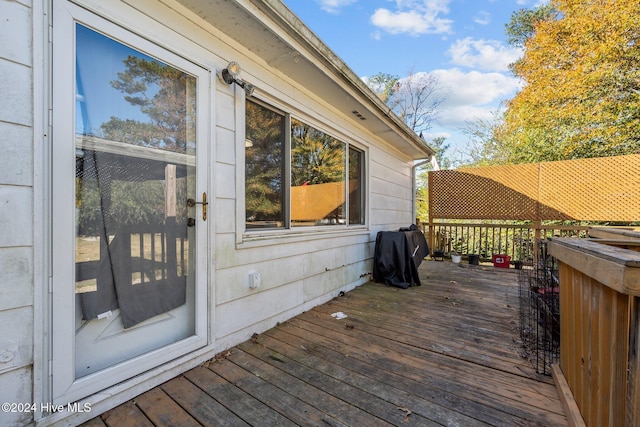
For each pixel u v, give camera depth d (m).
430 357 2.14
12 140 1.27
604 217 5.32
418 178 14.18
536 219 5.91
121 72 1.64
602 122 8.02
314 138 3.42
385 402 1.62
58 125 1.39
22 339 1.29
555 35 8.82
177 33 1.93
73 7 1.43
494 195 6.33
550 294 2.46
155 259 1.81
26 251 1.30
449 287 4.23
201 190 2.06
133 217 1.70
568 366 1.63
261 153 2.67
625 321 1.01
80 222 1.47
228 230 2.27
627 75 7.67
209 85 2.13
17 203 1.28
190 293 2.01
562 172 5.69
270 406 1.58
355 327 2.72
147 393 1.69
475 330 2.65
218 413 1.52
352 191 4.35
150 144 1.78
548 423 1.46
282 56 2.57
